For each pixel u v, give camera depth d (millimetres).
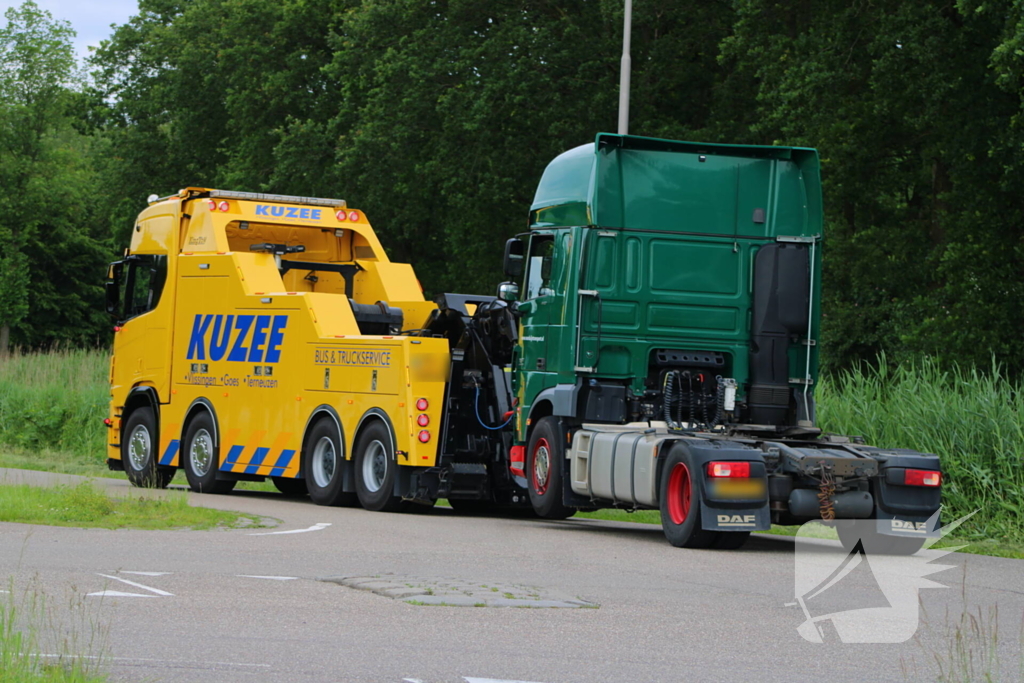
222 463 44500
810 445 30500
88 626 16891
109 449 50750
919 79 65500
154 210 49406
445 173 89188
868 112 70688
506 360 39188
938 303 68375
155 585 20719
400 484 38188
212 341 45375
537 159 88625
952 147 66625
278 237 47750
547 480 34906
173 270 47375
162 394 47562
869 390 43062
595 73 86812
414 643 16531
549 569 24844
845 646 17062
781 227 34375
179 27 123625
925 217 80562
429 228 109500
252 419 43406
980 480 36688
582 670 15164
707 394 33844
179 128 123875
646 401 33594
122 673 14086
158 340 48031
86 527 29344
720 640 17375
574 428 34500
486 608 19453
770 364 33781
